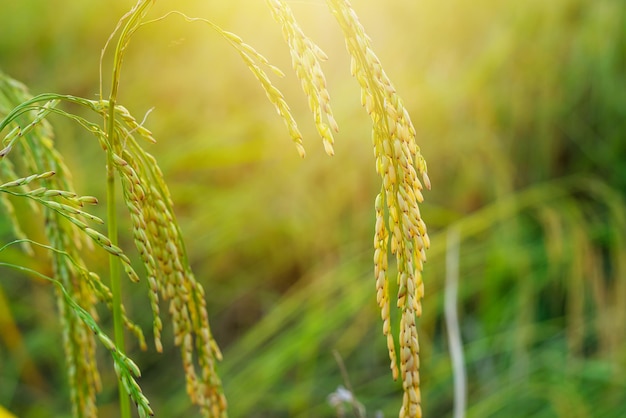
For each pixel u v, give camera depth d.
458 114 3.80
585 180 3.80
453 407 3.16
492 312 3.36
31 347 3.24
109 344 0.80
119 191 3.50
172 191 3.63
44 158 1.11
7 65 4.00
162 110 3.87
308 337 3.09
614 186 3.87
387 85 0.76
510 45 3.86
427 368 3.23
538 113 3.89
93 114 3.88
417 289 0.81
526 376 3.07
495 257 3.40
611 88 3.86
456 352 2.39
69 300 0.83
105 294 0.99
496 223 3.65
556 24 3.95
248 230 3.57
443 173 3.82
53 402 3.17
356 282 3.39
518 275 3.43
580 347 3.18
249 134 3.74
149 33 3.93
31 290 3.34
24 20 4.02
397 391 3.25
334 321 3.22
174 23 3.88
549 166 3.90
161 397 3.25
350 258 3.49
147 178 0.94
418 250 0.80
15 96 1.15
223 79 3.83
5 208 1.20
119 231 3.51
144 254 0.86
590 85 3.95
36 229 2.80
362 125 3.64
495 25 3.91
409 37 3.88
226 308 3.60
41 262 2.85
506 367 3.25
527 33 3.91
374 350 3.36
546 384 2.98
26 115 1.12
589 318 3.44
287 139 3.70
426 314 3.36
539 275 3.48
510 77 3.90
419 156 0.80
